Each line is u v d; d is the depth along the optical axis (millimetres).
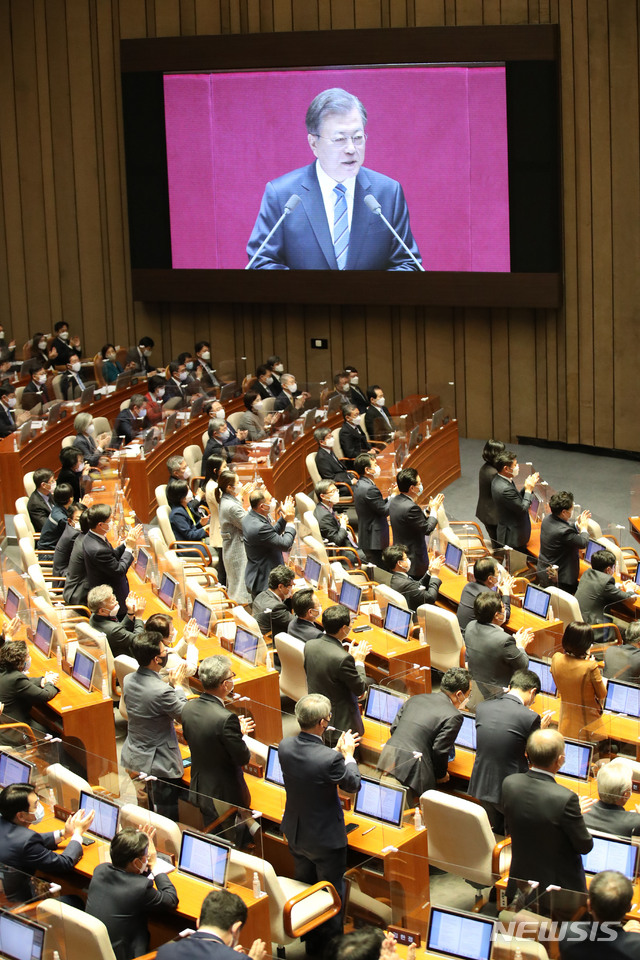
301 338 21250
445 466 18016
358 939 4840
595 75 17984
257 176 20172
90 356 22984
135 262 21297
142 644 7945
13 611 10531
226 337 21844
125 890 6188
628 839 6648
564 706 8508
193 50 20047
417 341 20375
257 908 6363
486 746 7543
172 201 20797
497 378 19891
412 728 7691
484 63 18312
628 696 8727
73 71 21953
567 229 18672
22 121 22422
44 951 5742
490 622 9125
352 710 8273
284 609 10312
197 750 7359
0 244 23047
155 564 11414
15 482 15961
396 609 10289
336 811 6867
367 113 19219
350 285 19891
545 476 18078
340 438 16656
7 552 15078
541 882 6504
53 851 6809
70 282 22828
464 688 7863
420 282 19438
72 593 10867
